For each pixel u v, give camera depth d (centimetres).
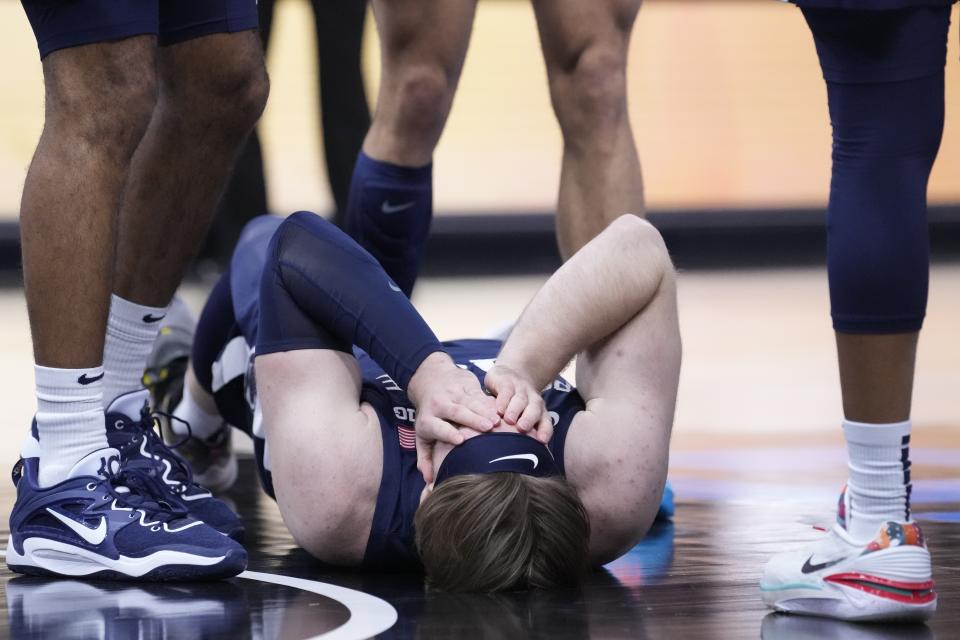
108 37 523
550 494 491
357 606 485
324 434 529
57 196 529
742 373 1331
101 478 549
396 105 780
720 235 2827
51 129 534
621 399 538
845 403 486
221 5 577
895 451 475
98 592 517
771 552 588
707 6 2816
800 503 711
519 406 495
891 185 471
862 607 463
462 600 493
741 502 716
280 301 544
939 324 1748
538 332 531
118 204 542
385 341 522
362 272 537
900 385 474
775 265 2642
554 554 493
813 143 2836
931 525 636
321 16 1440
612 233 552
